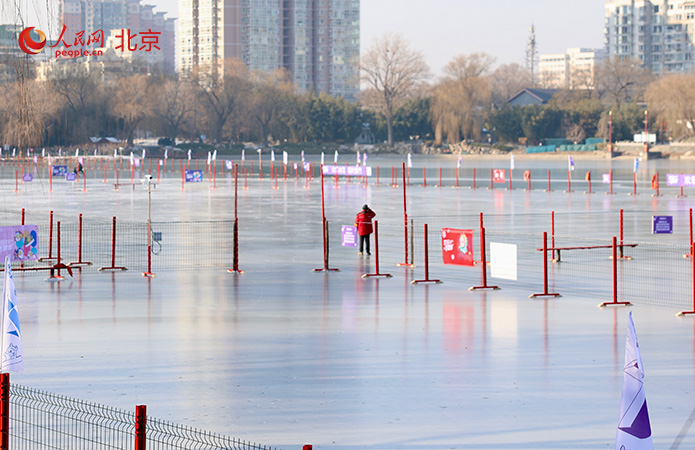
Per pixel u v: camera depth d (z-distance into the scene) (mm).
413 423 12453
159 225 42062
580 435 11898
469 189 73312
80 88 151875
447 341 17828
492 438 11797
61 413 12797
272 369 15570
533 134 191125
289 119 187750
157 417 12711
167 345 17484
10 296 11953
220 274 27188
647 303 22078
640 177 93000
